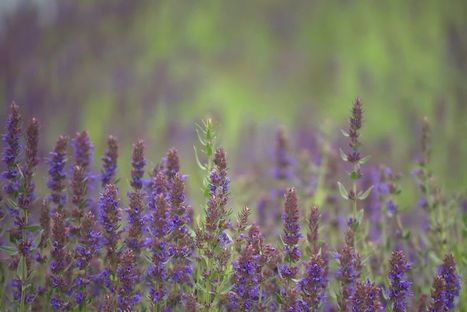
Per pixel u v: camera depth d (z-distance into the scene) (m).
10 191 6.00
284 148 11.33
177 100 45.00
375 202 9.38
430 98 44.31
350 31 57.41
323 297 5.64
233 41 61.03
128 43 59.31
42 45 56.38
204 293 5.67
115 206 5.91
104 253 6.47
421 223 9.98
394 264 5.77
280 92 53.88
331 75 51.66
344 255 5.86
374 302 5.39
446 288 6.01
